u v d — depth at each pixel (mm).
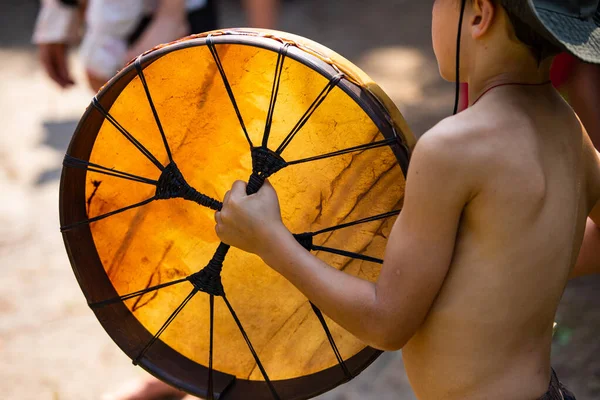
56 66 3020
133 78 1396
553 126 1218
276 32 1308
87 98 5238
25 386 2592
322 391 1500
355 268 1467
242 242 1283
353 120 1349
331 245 1460
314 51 1262
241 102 1402
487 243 1163
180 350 1600
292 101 1374
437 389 1267
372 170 1383
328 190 1428
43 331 2885
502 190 1135
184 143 1463
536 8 1100
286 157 1425
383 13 6812
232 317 1557
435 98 4938
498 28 1162
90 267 1532
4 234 3580
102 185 1510
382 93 1296
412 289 1166
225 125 1432
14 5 7285
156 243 1542
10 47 6305
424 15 6641
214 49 1296
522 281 1188
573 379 2398
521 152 1148
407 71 5488
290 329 1532
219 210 1397
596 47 1112
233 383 1582
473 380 1233
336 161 1399
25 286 3176
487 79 1204
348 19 6766
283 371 1561
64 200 1455
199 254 1538
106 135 1466
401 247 1166
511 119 1161
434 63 5594
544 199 1174
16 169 4250
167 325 1579
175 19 2469
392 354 2662
